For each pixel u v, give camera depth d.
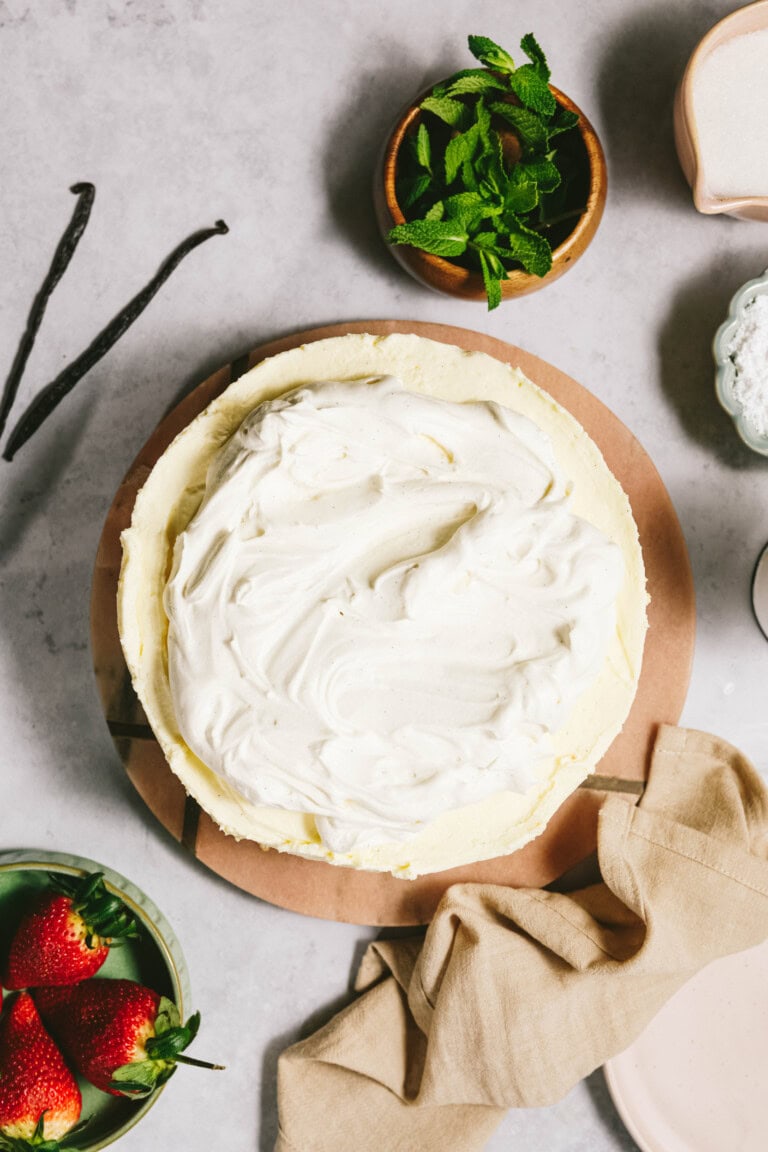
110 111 1.26
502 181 1.06
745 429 1.17
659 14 1.28
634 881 1.14
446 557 0.99
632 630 1.08
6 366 1.25
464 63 1.27
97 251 1.26
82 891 1.07
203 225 1.26
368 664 1.00
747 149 1.19
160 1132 1.25
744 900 1.13
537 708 0.99
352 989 1.25
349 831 1.01
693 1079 1.25
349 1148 1.19
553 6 1.28
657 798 1.20
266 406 1.01
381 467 1.02
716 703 1.27
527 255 1.06
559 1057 1.14
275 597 0.99
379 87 1.27
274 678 0.99
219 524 1.00
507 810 1.07
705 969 1.26
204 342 1.26
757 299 1.17
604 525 1.08
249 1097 1.25
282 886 1.19
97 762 1.25
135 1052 1.08
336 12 1.27
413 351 1.08
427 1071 1.15
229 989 1.25
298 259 1.26
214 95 1.26
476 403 1.05
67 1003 1.11
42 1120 1.04
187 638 0.99
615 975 1.13
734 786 1.18
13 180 1.26
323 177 1.27
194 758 1.05
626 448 1.22
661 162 1.28
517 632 1.01
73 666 1.25
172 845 1.25
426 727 0.99
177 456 1.06
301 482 1.01
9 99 1.25
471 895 1.16
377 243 1.26
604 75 1.28
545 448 1.04
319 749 0.98
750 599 1.28
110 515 1.18
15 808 1.24
